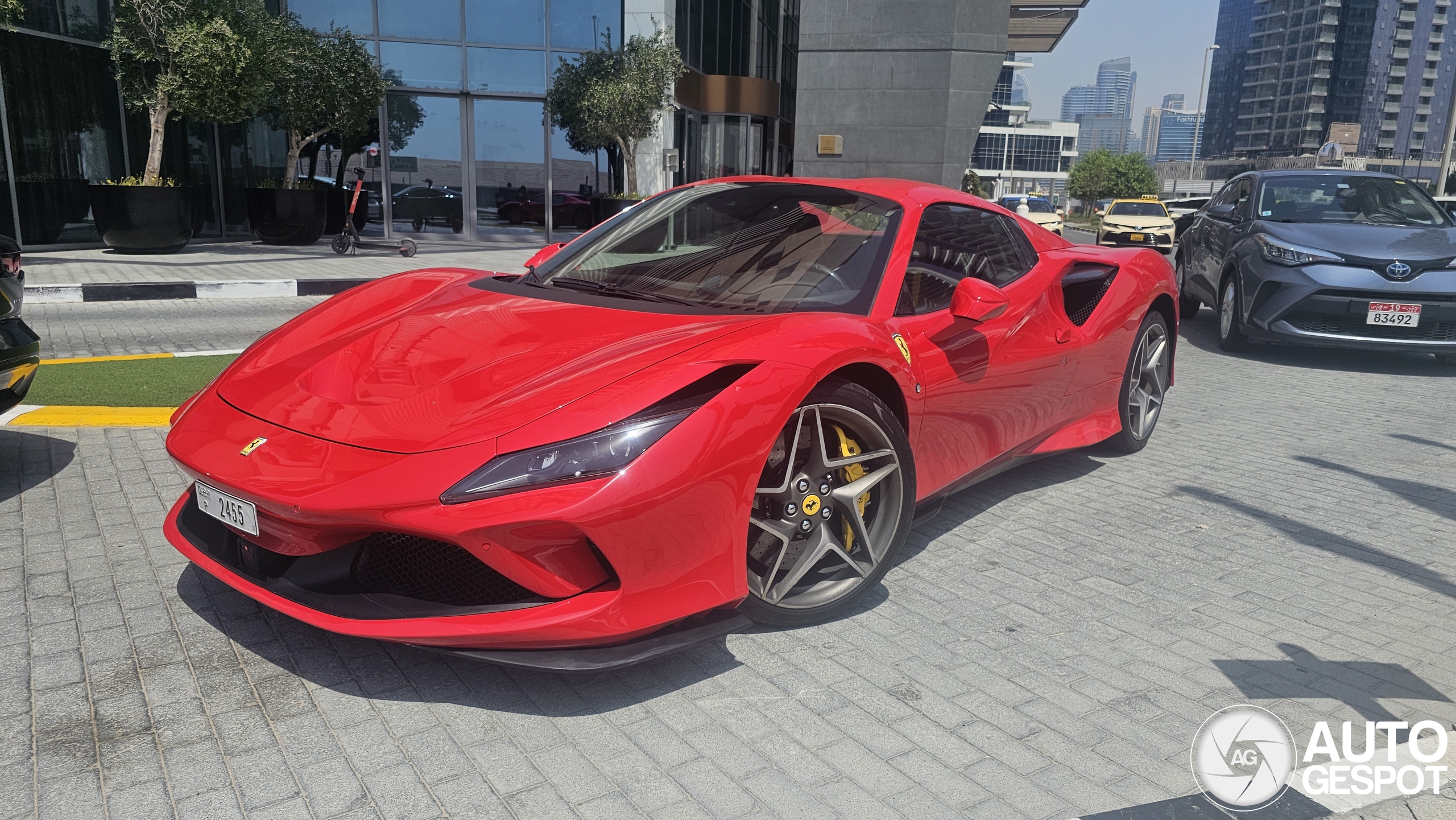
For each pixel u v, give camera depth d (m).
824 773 1.84
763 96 23.06
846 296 2.66
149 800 1.70
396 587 2.07
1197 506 3.56
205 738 1.89
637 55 16.64
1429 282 6.08
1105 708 2.11
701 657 2.29
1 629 2.31
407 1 16.36
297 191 14.54
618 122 16.25
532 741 1.92
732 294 2.67
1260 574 2.92
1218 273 7.56
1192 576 2.88
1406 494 3.75
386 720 1.97
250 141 16.12
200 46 11.39
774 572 2.29
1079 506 3.53
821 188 3.16
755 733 1.97
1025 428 3.33
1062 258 3.66
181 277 9.77
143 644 2.25
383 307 2.73
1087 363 3.62
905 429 2.61
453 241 17.33
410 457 1.91
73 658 2.18
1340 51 192.50
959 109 16.84
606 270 2.94
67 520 3.02
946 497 2.98
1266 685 2.24
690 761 1.87
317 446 2.01
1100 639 2.45
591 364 2.13
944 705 2.11
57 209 12.34
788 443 2.26
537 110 17.34
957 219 3.19
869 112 17.06
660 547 1.95
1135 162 88.94
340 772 1.79
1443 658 2.40
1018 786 1.82
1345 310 6.25
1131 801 1.78
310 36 14.19
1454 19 192.75
